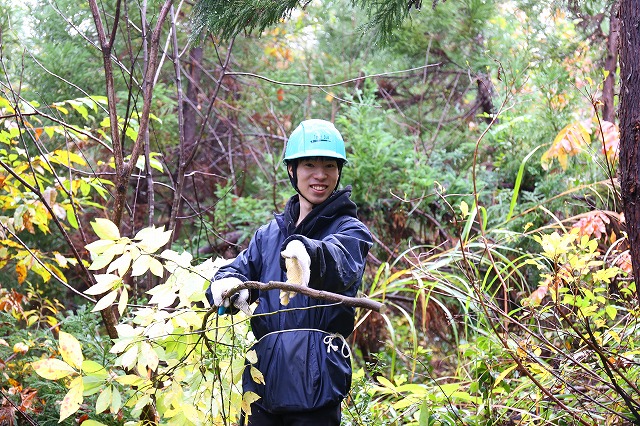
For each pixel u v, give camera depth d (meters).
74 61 7.04
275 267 2.58
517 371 3.68
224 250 6.76
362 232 2.49
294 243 2.18
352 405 3.60
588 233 3.78
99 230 2.46
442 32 8.02
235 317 2.77
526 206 5.71
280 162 6.83
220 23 3.29
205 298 2.71
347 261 2.33
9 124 3.93
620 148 2.48
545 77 6.35
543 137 6.29
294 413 2.46
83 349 3.62
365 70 7.80
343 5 8.87
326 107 8.55
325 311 2.46
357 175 6.25
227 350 2.63
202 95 7.93
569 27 7.21
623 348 3.39
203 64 8.56
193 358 2.61
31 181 4.14
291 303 2.49
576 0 5.25
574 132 4.12
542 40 7.12
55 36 7.39
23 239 6.83
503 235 5.12
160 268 2.53
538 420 3.27
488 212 5.92
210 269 2.67
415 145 6.77
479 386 3.40
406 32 7.95
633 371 3.20
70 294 7.18
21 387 3.62
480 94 7.79
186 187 7.98
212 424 2.53
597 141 5.67
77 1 7.23
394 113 8.30
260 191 7.74
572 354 3.40
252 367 2.46
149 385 2.51
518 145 6.41
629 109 2.44
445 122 8.20
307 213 2.61
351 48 8.93
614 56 5.94
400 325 6.42
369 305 2.17
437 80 8.59
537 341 3.83
